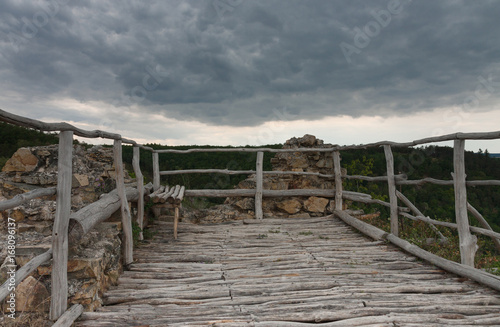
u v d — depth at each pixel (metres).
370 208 9.28
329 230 7.08
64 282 2.91
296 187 9.24
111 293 3.68
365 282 4.09
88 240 3.70
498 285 3.68
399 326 3.00
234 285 4.02
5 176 4.71
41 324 2.78
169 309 3.37
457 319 3.14
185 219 8.18
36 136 23.25
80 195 5.52
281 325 3.02
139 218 6.08
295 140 9.68
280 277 4.30
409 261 4.94
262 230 7.09
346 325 3.03
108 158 6.17
